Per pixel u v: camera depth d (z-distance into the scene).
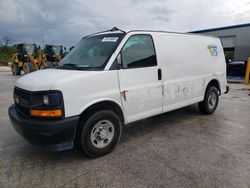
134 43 4.03
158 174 3.11
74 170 3.25
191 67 5.16
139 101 4.07
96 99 3.46
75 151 3.86
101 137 3.62
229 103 7.57
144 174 3.11
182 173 3.13
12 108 3.88
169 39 4.69
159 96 4.42
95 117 3.49
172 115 6.05
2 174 3.15
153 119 5.70
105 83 3.57
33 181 2.98
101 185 2.88
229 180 2.95
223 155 3.65
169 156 3.63
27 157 3.66
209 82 5.84
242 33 18.33
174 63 4.70
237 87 11.77
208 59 5.73
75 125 3.25
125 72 3.83
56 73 3.51
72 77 3.27
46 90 3.12
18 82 3.71
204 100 5.81
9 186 2.87
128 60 3.91
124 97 3.83
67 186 2.87
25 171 3.24
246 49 18.30
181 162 3.43
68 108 3.19
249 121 5.50
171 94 4.68
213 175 3.06
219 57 6.21
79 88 3.28
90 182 2.95
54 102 3.10
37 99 3.17
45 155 3.73
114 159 3.57
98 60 3.77
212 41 5.99
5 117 5.98
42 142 3.19
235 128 4.98
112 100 3.67
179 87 4.86
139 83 4.04
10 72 24.14
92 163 3.45
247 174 3.08
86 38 4.67
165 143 4.16
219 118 5.76
